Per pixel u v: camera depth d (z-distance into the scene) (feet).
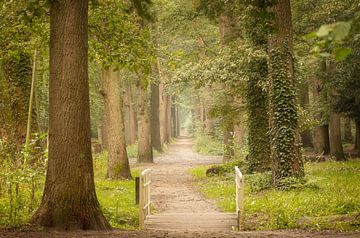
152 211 52.31
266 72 73.87
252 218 42.98
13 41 45.09
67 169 30.76
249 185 62.03
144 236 28.86
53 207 30.50
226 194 63.41
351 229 33.45
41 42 46.19
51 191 30.81
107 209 45.03
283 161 57.77
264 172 70.08
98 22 45.11
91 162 31.78
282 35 58.23
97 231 30.22
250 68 74.23
